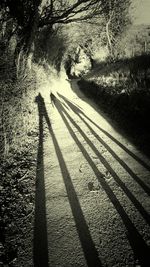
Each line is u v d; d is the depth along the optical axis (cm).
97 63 2959
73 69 3888
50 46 1738
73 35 2872
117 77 1166
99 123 779
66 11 821
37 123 767
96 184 416
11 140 509
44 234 302
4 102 478
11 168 453
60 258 266
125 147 560
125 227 307
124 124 706
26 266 256
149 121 596
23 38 714
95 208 350
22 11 689
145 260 256
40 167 486
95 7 836
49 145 604
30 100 771
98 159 515
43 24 896
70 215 337
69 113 949
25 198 375
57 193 393
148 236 290
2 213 332
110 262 258
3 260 261
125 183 411
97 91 1269
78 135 677
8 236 295
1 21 600
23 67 660
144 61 999
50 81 1700
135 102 715
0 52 501
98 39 2861
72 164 498
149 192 378
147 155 502
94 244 283
